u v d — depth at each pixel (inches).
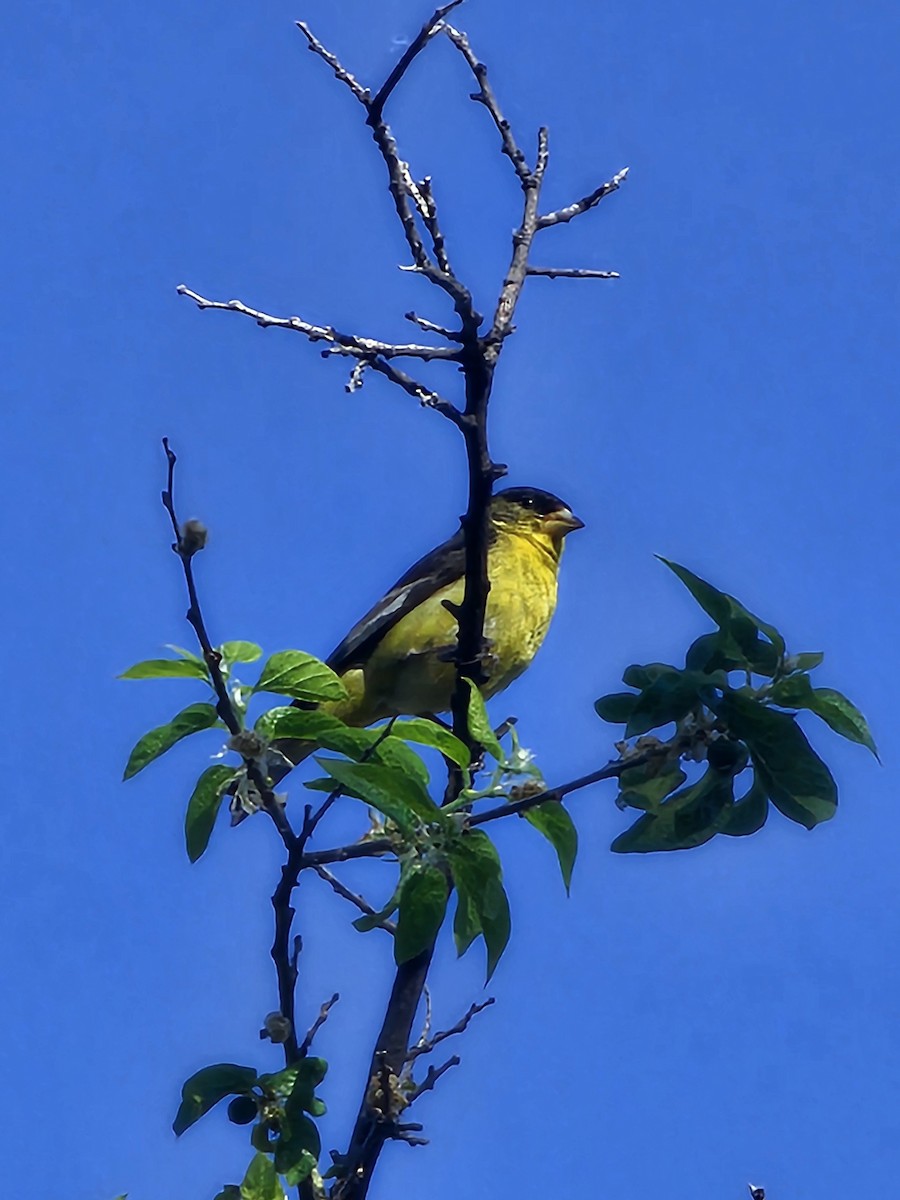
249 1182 335.6
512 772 355.6
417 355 422.6
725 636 356.8
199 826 355.9
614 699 362.9
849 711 352.5
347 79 452.1
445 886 343.6
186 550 339.3
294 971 352.2
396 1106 357.7
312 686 355.3
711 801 357.7
